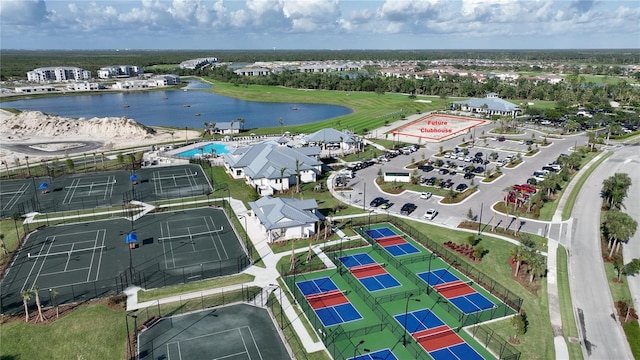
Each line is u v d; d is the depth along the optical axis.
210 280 75.50
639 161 146.75
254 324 63.81
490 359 56.31
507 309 67.44
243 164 131.75
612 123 188.25
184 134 198.12
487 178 128.00
